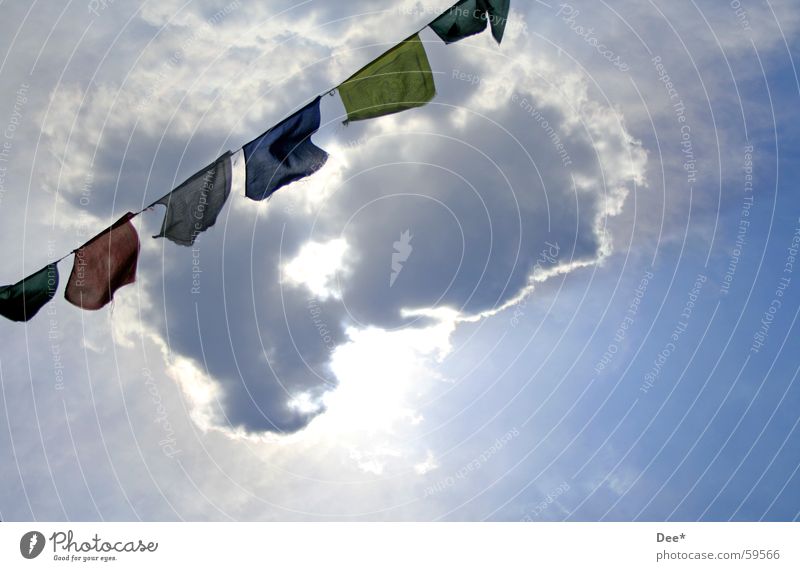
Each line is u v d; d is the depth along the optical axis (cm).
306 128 920
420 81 920
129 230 948
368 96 921
